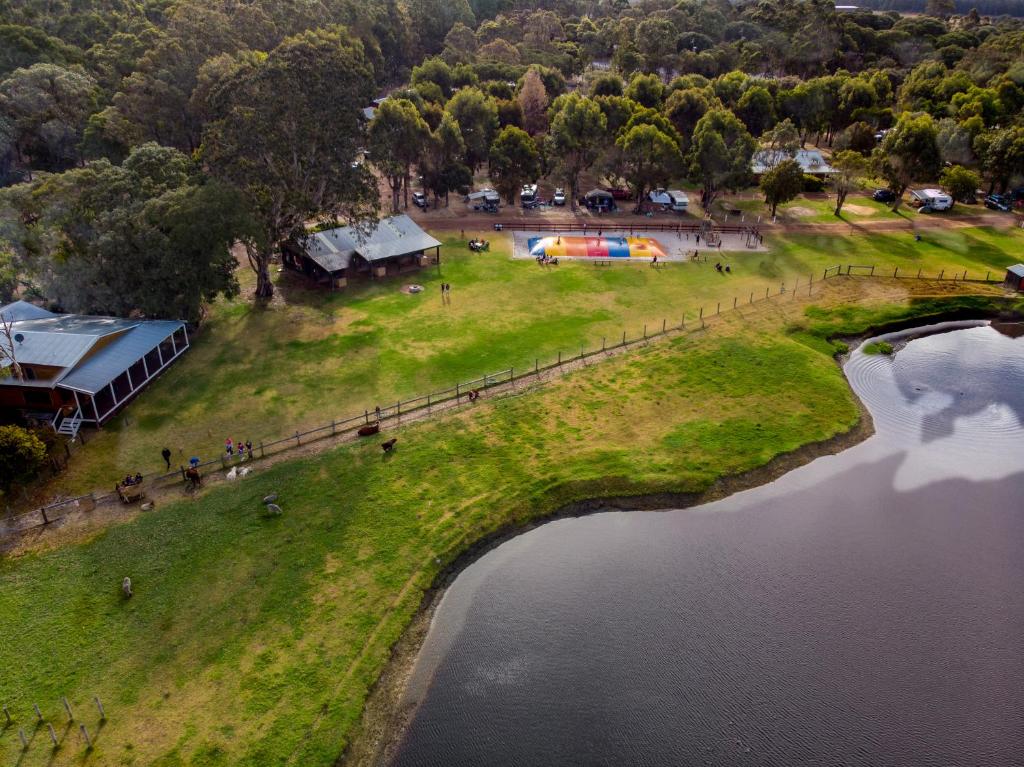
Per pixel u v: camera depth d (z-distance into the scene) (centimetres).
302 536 4728
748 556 4903
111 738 3416
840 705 3866
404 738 3603
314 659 3888
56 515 4809
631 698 3856
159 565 4434
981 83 16438
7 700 3578
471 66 16212
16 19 13175
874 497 5522
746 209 12250
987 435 6322
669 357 7169
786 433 6106
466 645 4147
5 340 5944
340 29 13150
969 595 4638
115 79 12375
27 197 7019
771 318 8062
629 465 5603
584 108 11781
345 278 8844
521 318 7956
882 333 8025
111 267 6800
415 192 12700
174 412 6028
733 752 3591
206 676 3753
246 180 7456
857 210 12169
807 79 19012
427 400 6294
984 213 12012
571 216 11806
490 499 5169
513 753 3538
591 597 4516
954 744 3675
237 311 7944
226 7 14650
